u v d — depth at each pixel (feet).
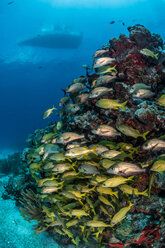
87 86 19.79
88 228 14.82
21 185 23.75
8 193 24.79
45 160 18.35
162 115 15.24
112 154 12.48
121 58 18.67
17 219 21.39
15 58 363.15
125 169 11.00
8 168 38.47
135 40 19.16
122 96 16.87
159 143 11.45
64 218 15.49
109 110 16.40
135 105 16.25
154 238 12.48
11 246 17.51
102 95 16.19
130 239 12.96
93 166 12.94
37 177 19.63
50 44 327.06
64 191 13.92
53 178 15.94
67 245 16.37
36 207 19.04
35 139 25.99
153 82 18.37
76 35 311.06
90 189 13.47
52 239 17.84
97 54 18.69
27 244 17.61
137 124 15.40
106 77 16.48
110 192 12.69
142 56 18.45
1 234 19.15
